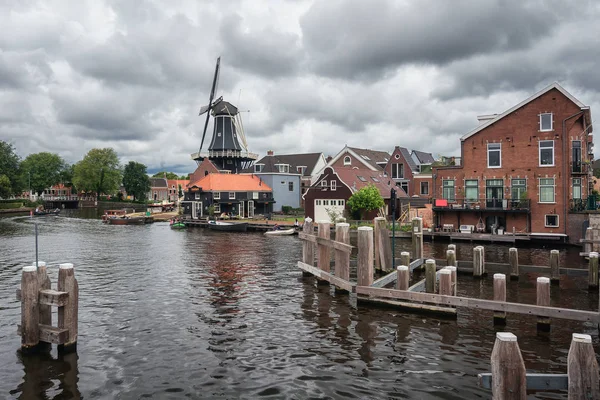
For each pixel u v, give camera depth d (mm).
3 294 18797
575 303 15945
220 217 59625
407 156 65625
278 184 72812
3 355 11531
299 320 14516
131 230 53094
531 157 34844
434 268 15094
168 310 15922
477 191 37125
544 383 6246
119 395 9500
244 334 13234
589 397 5914
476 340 12430
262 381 10102
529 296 16969
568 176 33594
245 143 86188
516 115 35344
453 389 9617
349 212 49688
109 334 13297
